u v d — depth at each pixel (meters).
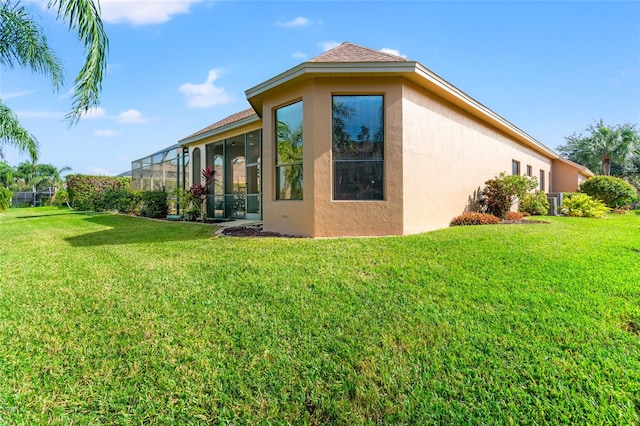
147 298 3.52
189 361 2.34
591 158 28.41
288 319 2.96
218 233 8.03
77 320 3.02
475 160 10.66
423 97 7.92
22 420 1.82
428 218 8.11
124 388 2.07
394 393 1.99
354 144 7.20
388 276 4.06
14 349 2.53
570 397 1.93
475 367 2.22
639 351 2.38
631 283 3.76
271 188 8.18
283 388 2.05
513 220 10.46
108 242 7.09
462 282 3.80
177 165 15.09
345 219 7.11
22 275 4.49
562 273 4.13
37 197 34.56
